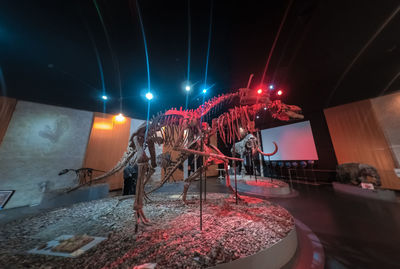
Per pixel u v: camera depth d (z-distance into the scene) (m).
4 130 5.30
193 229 2.32
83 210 3.57
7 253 1.79
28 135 5.71
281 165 9.23
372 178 6.12
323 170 7.70
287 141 9.05
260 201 3.95
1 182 5.11
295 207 4.28
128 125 8.28
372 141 6.52
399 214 3.59
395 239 2.54
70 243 1.92
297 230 2.91
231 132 3.90
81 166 6.71
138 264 1.52
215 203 3.86
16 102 5.60
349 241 2.52
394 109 6.09
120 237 2.14
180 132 3.21
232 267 1.50
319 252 2.19
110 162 7.45
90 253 1.74
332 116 7.61
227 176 3.88
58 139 6.30
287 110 3.55
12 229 2.52
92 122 7.26
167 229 2.37
